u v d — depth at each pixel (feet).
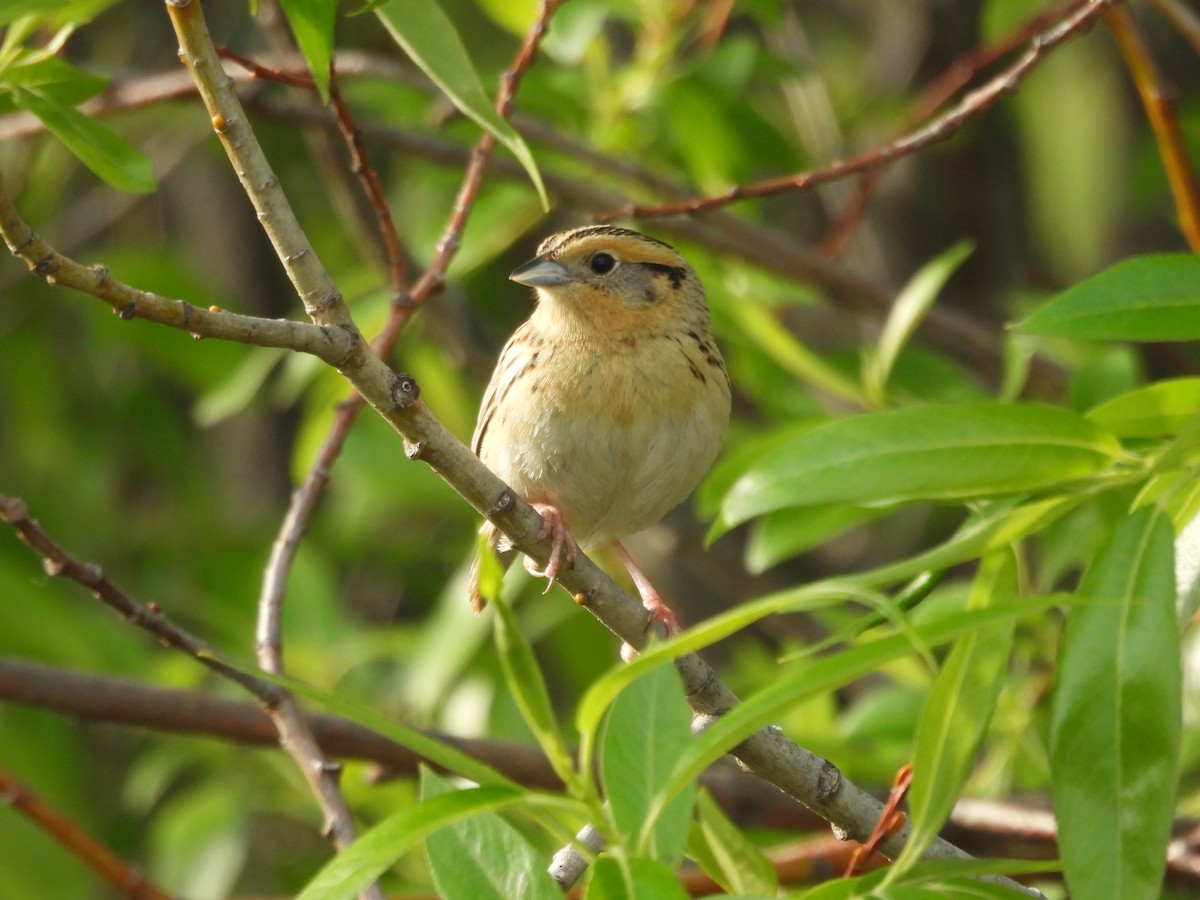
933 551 18.61
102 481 53.11
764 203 54.39
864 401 36.86
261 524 53.01
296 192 53.88
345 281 45.29
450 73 22.35
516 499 22.35
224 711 32.40
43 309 53.31
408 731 17.31
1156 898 17.03
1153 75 30.68
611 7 40.06
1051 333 19.38
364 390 20.48
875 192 52.65
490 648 41.32
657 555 51.39
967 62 41.04
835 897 18.13
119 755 50.55
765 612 16.43
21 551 49.21
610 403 31.07
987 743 35.76
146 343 47.60
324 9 22.39
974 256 52.95
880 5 54.75
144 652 41.65
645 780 17.38
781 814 33.88
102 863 27.48
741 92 42.55
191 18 19.48
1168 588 17.79
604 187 42.78
